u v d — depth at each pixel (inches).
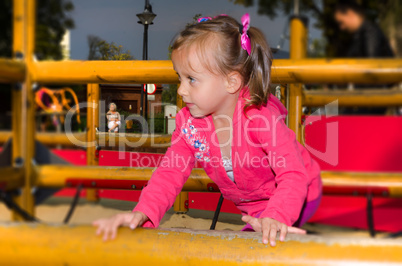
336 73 29.7
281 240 26.4
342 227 38.9
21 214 30.5
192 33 36.5
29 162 33.7
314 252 24.6
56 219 30.9
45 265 25.4
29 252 25.4
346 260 23.6
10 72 31.1
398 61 28.4
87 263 25.4
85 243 25.8
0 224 26.6
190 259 26.1
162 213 37.0
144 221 35.0
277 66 31.2
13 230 26.1
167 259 26.0
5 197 30.2
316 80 30.7
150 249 26.0
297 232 28.5
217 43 36.4
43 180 33.8
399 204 38.4
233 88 37.3
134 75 36.4
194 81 36.7
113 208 38.5
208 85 36.7
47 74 33.8
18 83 33.0
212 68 36.4
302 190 33.2
